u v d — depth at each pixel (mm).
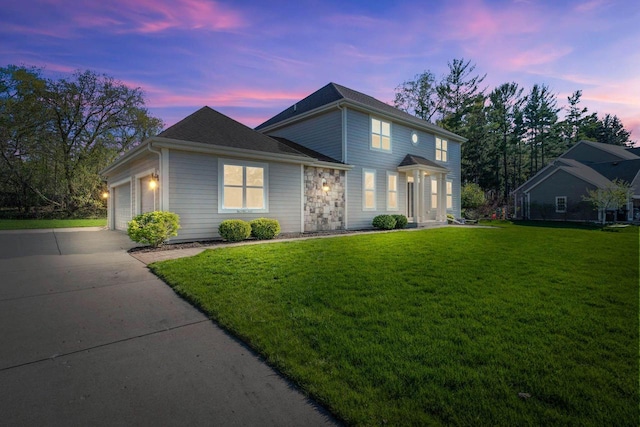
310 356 2617
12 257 7004
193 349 2869
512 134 38406
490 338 2902
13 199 26312
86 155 26266
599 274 5352
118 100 27172
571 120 44656
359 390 2154
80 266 6078
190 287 4539
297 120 15664
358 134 14289
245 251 7289
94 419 1957
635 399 2021
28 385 2312
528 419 1846
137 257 6965
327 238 10172
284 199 11406
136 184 11500
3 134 23734
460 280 4895
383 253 7184
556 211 25672
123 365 2600
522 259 6645
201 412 2021
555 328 3123
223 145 9766
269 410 2035
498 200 35250
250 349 2863
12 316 3607
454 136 19531
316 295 4145
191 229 9297
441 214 17172
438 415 1909
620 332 3043
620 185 22141
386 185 15539
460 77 34062
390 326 3176
